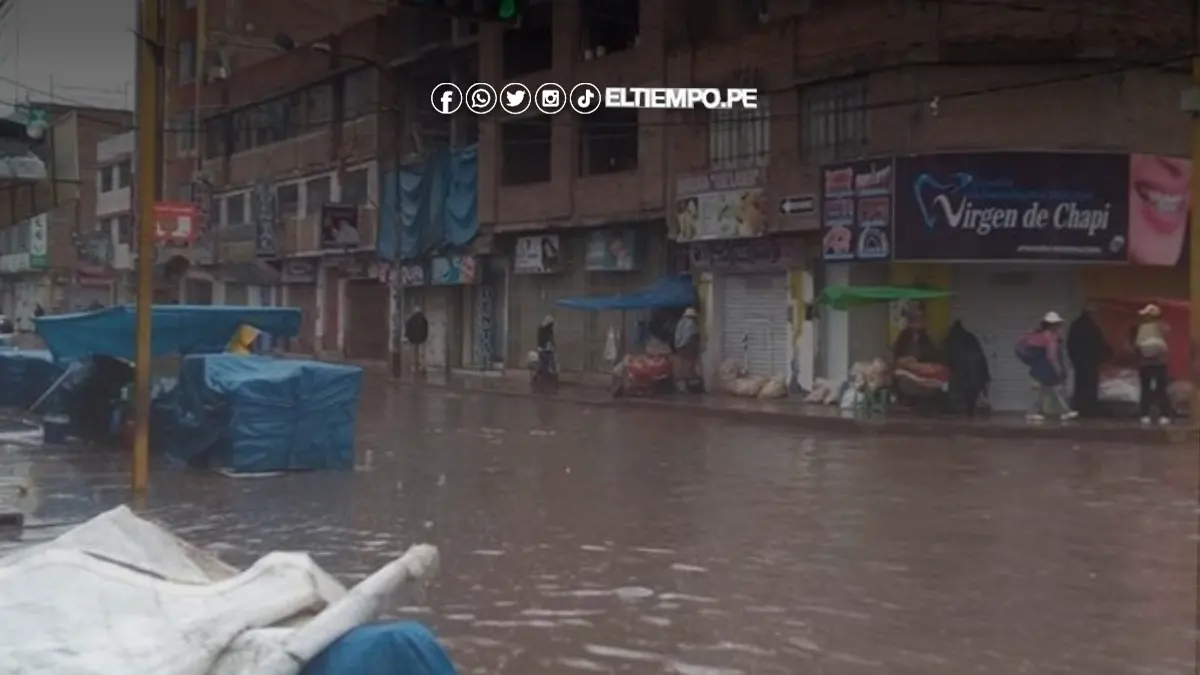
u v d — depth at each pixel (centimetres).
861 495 1476
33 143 1634
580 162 3562
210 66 5612
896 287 2605
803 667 784
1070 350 2359
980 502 1423
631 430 2302
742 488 1534
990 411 2473
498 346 3994
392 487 1545
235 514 1341
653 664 791
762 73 2911
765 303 3006
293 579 484
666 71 3203
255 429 1655
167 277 4362
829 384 2688
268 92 5147
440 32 4112
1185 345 2469
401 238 4231
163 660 424
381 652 429
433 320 4319
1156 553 1133
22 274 7994
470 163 4006
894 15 2620
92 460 1789
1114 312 2530
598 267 3491
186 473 1664
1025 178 2516
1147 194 2536
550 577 1030
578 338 3631
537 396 3120
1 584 462
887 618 902
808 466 1756
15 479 1584
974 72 2570
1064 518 1316
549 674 770
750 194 2919
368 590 453
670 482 1590
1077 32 2509
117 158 6744
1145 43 2523
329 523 1286
